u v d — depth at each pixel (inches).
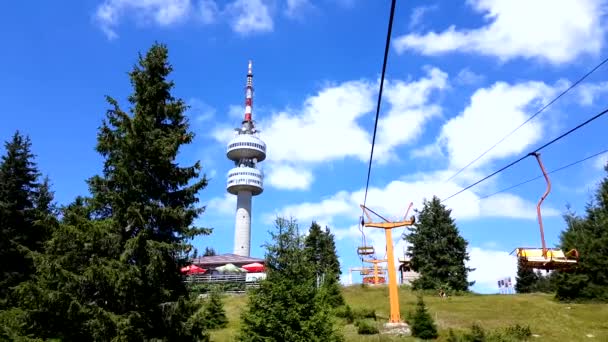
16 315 831.1
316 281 992.9
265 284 919.7
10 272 1202.6
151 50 1045.8
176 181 984.9
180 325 856.3
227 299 2274.9
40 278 850.8
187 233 917.8
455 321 1710.1
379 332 1533.0
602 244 2094.0
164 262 856.9
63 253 856.9
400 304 2175.2
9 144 1358.3
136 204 890.7
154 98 1018.1
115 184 926.4
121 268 816.3
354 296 2498.8
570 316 1732.3
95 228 839.1
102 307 828.0
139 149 938.1
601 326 1561.3
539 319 1692.9
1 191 1300.4
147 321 836.6
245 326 898.7
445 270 2719.0
